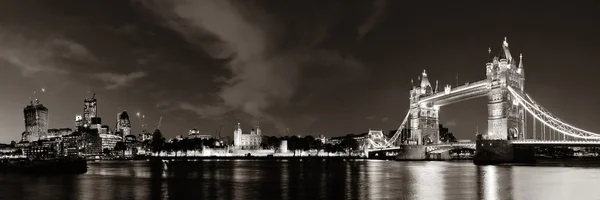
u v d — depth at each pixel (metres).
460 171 140.00
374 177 109.88
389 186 86.69
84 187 84.88
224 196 71.19
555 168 162.62
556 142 189.62
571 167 172.25
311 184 90.12
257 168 155.62
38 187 85.38
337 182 94.88
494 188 83.88
